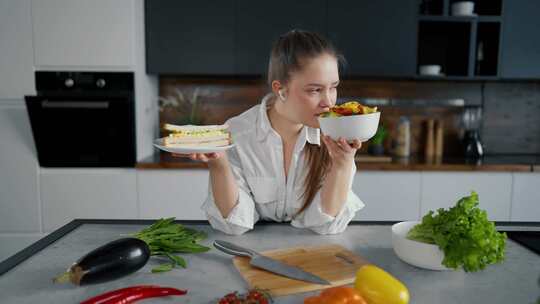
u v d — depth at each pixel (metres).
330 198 1.09
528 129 2.91
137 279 0.83
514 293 0.77
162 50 2.48
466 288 0.79
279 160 1.23
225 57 2.49
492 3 2.61
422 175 2.38
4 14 2.27
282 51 1.07
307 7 2.45
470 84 2.87
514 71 2.57
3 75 2.31
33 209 2.41
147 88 2.57
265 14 2.46
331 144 1.03
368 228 1.17
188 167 2.35
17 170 2.38
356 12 2.47
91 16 2.28
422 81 2.86
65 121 2.31
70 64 2.31
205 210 1.14
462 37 2.69
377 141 2.67
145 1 2.45
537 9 2.52
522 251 0.99
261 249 1.00
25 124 2.36
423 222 0.91
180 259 0.90
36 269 0.86
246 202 1.12
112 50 2.30
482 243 0.78
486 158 2.69
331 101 1.04
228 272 0.86
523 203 2.38
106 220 1.20
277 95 1.13
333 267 0.88
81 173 2.38
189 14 2.46
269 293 0.76
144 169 2.37
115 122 2.32
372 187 2.38
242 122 1.29
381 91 2.87
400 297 0.69
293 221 1.19
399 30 2.48
